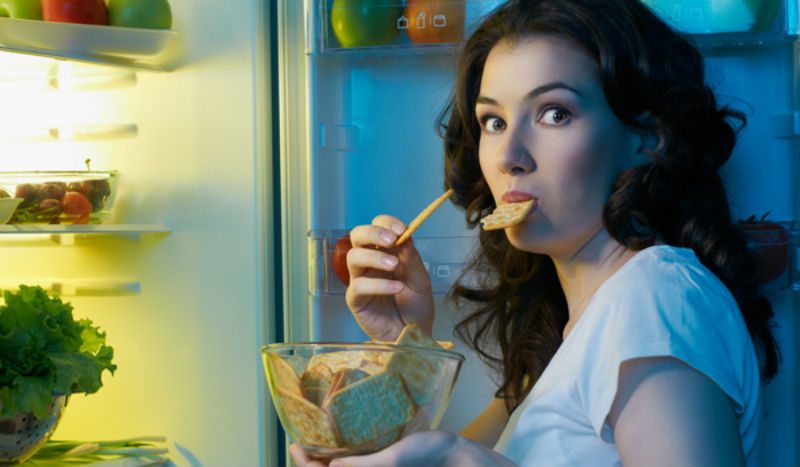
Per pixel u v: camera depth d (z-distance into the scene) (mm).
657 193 916
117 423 1621
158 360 1600
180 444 1582
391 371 681
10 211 1429
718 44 1343
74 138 1645
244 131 1544
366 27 1397
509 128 898
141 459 1516
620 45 893
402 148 1492
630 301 791
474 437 1186
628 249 908
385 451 683
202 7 1564
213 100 1562
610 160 903
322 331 1474
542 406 851
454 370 711
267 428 1550
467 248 1428
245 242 1546
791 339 1369
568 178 883
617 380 757
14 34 1414
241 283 1549
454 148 1175
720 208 989
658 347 747
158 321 1598
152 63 1565
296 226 1505
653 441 735
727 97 1379
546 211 894
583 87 882
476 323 1384
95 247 1633
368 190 1495
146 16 1486
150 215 1600
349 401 670
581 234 909
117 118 1617
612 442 789
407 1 1391
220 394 1562
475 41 1079
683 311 771
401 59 1485
